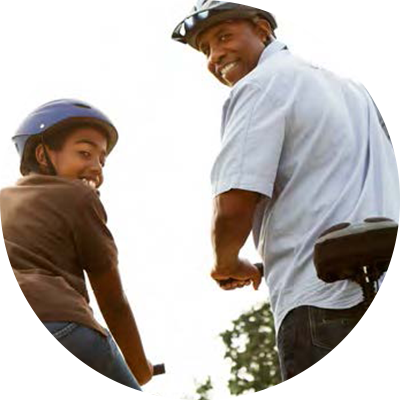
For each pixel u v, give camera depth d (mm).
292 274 4824
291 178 4934
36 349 4422
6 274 4562
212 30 5418
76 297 4566
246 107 4980
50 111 4980
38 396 4383
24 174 5051
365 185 4891
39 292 4508
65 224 4727
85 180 4992
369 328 4617
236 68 5406
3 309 4453
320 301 4723
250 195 4867
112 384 4566
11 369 4410
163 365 5180
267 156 4891
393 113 5445
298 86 5035
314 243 4801
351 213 4824
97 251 4781
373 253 4430
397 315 4742
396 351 4738
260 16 5422
